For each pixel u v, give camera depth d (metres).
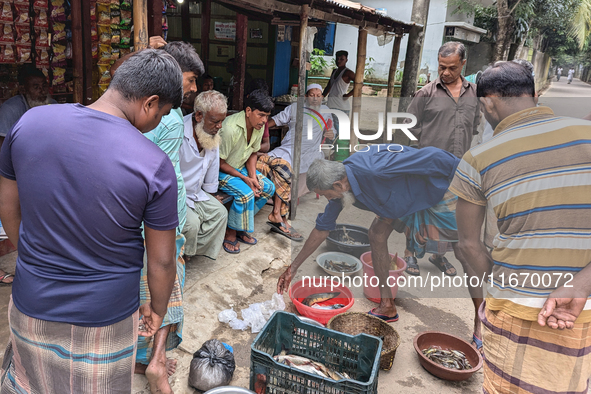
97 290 1.34
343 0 5.30
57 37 3.83
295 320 2.35
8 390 1.53
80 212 1.27
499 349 1.74
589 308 1.55
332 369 2.36
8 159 1.38
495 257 1.63
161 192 1.36
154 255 1.45
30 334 1.38
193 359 2.30
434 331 2.76
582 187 1.44
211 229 3.36
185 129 3.10
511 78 1.40
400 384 2.48
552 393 1.67
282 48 7.68
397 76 11.72
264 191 4.06
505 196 1.49
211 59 8.34
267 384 2.06
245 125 3.71
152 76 1.39
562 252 1.51
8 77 3.59
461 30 10.60
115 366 1.46
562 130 1.41
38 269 1.33
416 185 1.52
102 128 1.30
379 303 2.96
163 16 4.20
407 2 11.39
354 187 1.53
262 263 3.73
